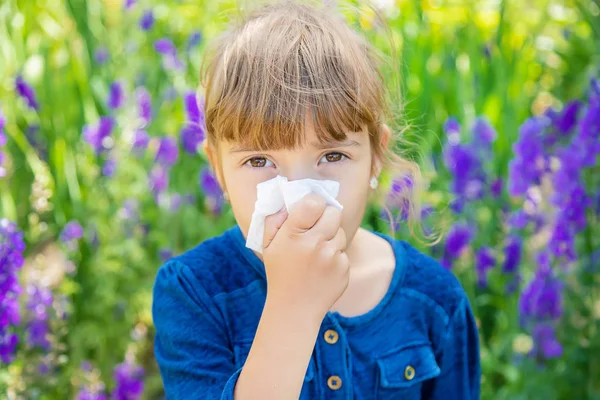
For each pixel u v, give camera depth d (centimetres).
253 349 96
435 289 126
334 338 114
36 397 189
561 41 330
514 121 249
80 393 203
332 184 97
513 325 208
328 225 94
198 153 238
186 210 246
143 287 238
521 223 207
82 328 229
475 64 262
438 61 273
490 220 222
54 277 238
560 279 204
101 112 266
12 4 271
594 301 212
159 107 255
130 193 239
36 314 196
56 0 288
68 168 248
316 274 94
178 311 116
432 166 231
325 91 99
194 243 245
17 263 176
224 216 241
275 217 96
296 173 100
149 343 251
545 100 311
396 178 154
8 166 250
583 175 211
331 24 112
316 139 99
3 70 256
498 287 218
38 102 247
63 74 263
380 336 118
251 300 117
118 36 290
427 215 208
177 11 295
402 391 118
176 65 258
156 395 243
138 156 243
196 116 227
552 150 229
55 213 246
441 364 127
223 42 118
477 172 216
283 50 103
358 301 119
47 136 252
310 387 113
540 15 320
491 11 306
